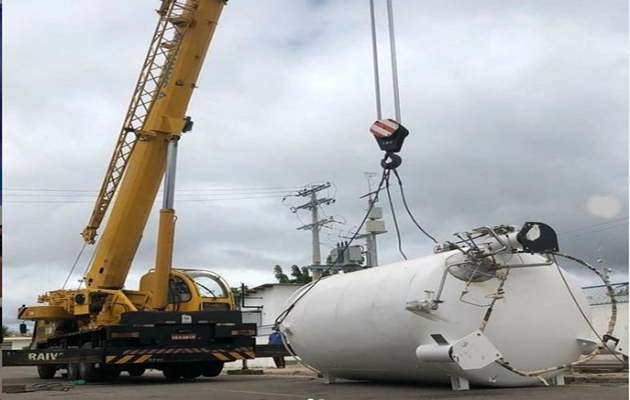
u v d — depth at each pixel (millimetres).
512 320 7832
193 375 15594
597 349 8023
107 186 15367
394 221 8789
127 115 15094
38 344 17516
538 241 7504
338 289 9438
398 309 7875
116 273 14852
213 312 14242
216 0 15289
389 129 8359
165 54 15094
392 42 8422
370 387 8977
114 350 13391
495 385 7727
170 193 14070
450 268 7707
